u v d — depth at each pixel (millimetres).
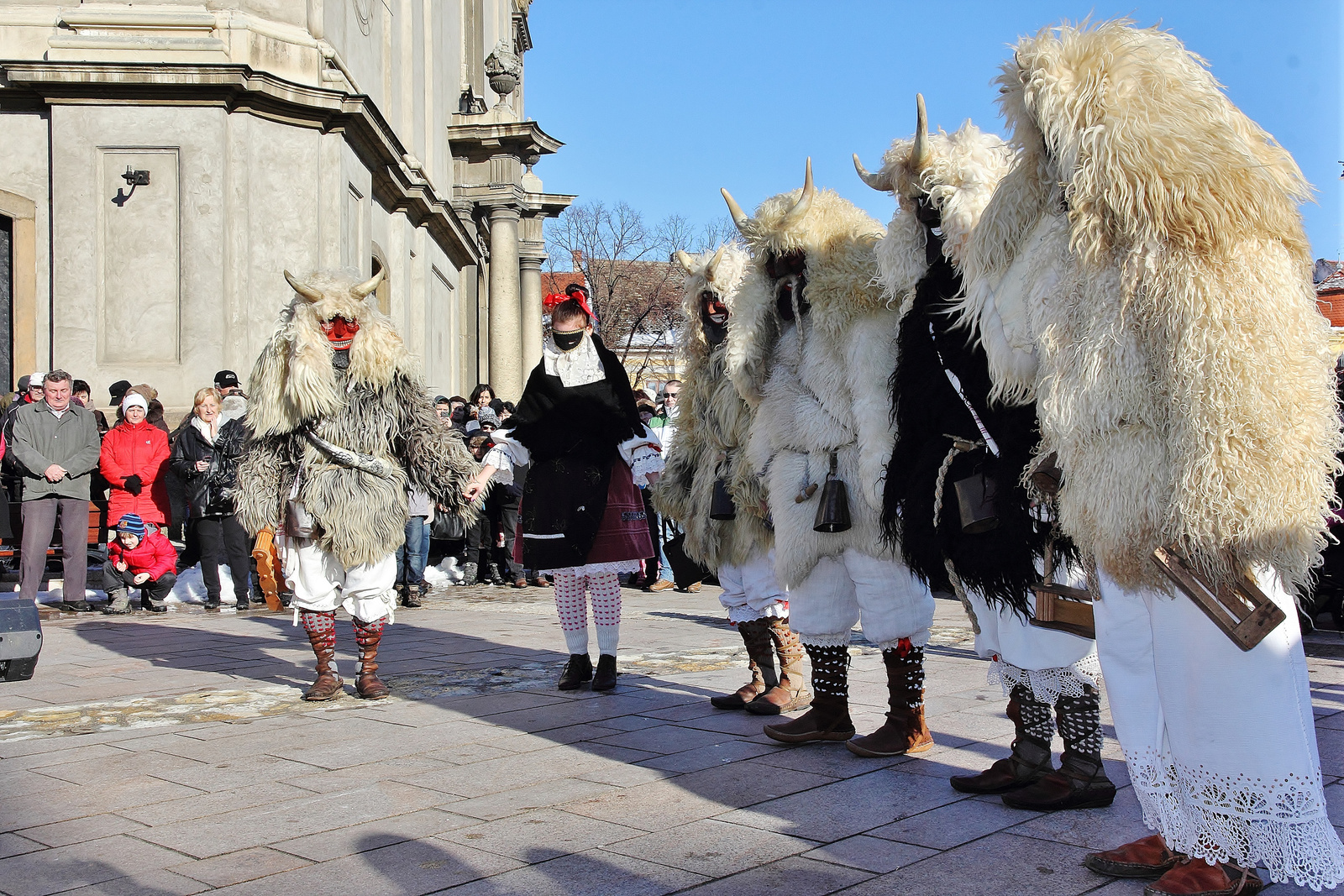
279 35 13125
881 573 4070
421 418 5395
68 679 6023
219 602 9766
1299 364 2488
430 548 13062
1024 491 3188
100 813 3533
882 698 5281
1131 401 2619
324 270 5312
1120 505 2627
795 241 4262
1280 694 2584
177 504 9602
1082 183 2680
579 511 5500
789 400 4355
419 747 4375
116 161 12625
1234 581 2557
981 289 3133
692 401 5469
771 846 3135
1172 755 2717
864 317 4105
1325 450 2527
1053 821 3350
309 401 5129
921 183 3637
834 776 3895
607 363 5742
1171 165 2543
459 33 24375
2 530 9625
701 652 6965
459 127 22922
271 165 13062
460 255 22406
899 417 3625
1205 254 2527
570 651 5680
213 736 4598
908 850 3098
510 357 23719
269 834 3301
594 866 2994
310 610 5344
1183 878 2699
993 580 3260
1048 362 2799
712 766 4051
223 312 12672
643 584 11656
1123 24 2812
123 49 12500
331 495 5203
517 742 4449
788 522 4277
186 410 12508
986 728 4613
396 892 2828
